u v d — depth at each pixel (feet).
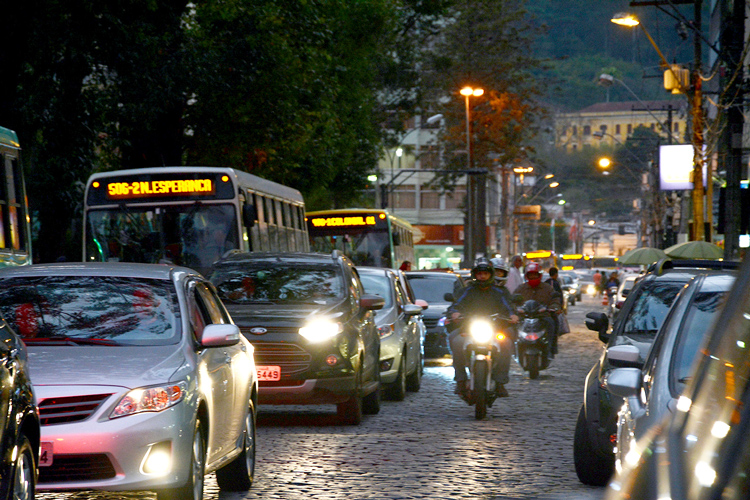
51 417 71.15
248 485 88.89
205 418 77.36
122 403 71.61
